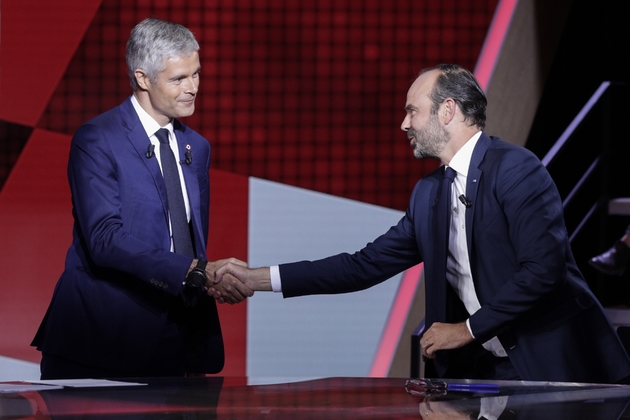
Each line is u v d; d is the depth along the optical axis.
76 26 13.23
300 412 4.45
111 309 8.00
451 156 8.03
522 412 4.45
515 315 7.30
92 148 7.94
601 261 12.92
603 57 16.33
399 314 14.06
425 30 13.91
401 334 13.98
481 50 13.95
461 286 8.11
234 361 13.90
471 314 8.10
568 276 7.80
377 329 14.06
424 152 8.09
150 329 8.06
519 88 14.67
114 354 8.02
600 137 15.24
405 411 4.47
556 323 7.61
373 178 14.03
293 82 13.82
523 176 7.50
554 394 5.01
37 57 13.18
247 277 8.62
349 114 13.93
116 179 8.00
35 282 13.32
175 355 8.43
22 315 13.30
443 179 8.01
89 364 8.01
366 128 13.97
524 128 15.18
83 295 8.04
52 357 8.10
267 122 13.80
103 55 13.30
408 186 14.08
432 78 7.97
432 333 7.59
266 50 13.75
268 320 13.95
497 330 7.36
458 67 8.08
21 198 13.26
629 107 15.79
